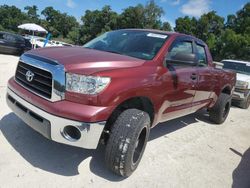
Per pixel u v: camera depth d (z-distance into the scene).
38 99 3.06
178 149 4.54
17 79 3.57
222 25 67.19
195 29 67.62
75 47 4.04
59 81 2.94
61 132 2.92
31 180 3.07
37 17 98.69
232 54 55.72
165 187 3.37
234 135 5.83
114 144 3.11
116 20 78.25
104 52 3.77
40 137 4.07
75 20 97.12
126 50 4.00
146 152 4.18
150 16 75.88
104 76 2.98
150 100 3.54
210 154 4.57
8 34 16.80
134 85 3.20
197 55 4.91
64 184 3.10
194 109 5.20
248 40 55.25
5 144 3.71
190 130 5.62
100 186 3.16
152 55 3.82
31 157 3.51
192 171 3.88
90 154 3.82
